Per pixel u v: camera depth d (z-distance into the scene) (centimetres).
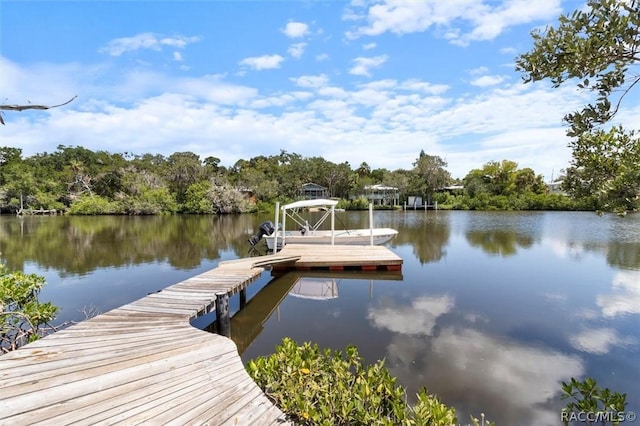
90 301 726
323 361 308
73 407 234
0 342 432
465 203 3819
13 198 3189
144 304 497
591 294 738
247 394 259
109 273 977
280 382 274
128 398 247
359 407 236
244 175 4138
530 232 1797
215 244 1517
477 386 388
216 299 550
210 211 3291
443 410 225
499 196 3744
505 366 432
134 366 295
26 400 239
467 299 714
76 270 1014
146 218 2844
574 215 2878
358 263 952
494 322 582
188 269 1028
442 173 4028
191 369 293
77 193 3575
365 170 5644
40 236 1722
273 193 3825
